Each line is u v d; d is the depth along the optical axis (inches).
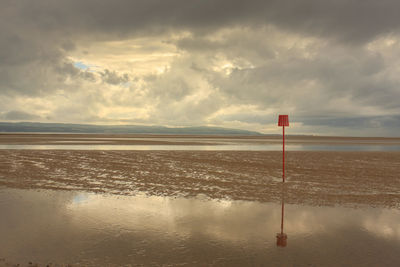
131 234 247.9
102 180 503.5
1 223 275.0
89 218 292.2
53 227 264.4
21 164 687.1
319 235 251.3
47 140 2054.6
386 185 488.7
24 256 204.4
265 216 305.0
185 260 198.8
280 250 217.9
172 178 533.6
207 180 518.0
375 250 221.3
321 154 1077.8
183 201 366.3
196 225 273.4
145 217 297.4
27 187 438.9
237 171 633.6
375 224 283.7
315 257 206.8
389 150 1355.8
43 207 331.3
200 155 978.7
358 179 546.3
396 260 204.4
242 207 340.5
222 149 1301.7
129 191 420.5
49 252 211.2
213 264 193.3
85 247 219.9
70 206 336.8
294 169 674.8
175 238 239.6
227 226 271.4
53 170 605.3
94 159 812.6
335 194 415.8
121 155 935.7
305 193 420.2
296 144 1990.7
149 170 625.9
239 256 206.4
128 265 191.0
